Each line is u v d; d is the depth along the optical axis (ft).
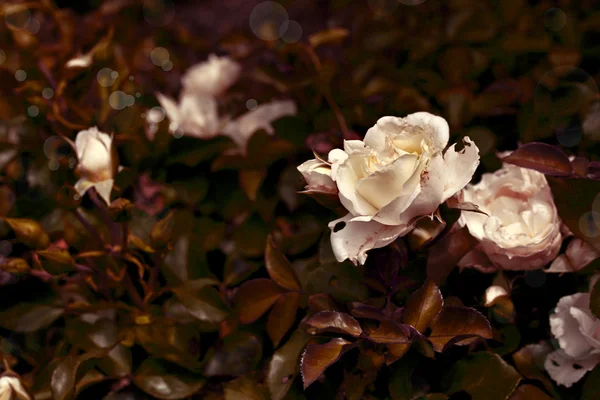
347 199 2.13
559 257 2.31
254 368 2.41
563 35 3.07
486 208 2.32
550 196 2.29
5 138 2.80
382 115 2.78
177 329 2.47
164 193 2.73
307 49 2.85
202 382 2.43
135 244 2.44
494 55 3.02
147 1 4.29
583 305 2.29
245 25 4.66
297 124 2.84
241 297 2.39
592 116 2.63
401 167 2.10
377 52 3.21
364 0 3.99
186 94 2.87
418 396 2.28
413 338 2.23
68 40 2.87
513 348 2.35
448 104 2.73
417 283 2.31
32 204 2.73
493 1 3.26
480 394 2.27
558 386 2.34
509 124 2.83
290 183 2.67
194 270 2.57
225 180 2.77
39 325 2.53
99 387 2.48
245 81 2.99
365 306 2.25
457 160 2.15
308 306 2.36
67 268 2.39
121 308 2.55
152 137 2.80
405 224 2.14
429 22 3.29
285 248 2.60
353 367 2.35
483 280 2.39
